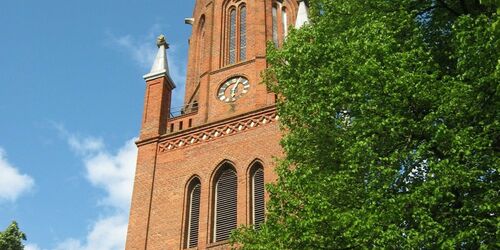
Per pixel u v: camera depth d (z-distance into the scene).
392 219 14.16
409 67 16.33
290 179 17.33
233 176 31.73
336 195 15.91
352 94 16.59
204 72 37.62
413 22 18.27
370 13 19.28
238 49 38.97
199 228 30.02
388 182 15.11
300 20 37.16
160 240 30.02
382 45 16.86
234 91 35.81
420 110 15.87
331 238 15.28
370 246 14.20
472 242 13.57
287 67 20.75
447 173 13.91
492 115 14.76
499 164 13.94
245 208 29.84
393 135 15.52
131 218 31.36
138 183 32.78
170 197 31.66
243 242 19.42
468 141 14.16
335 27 20.50
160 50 39.81
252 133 32.53
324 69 18.05
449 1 18.88
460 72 15.77
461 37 15.07
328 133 18.38
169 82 38.25
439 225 13.45
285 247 15.91
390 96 15.75
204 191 31.34
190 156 33.06
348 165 16.19
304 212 16.00
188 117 35.62
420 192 14.14
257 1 40.66
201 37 42.94
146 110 36.41
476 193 14.34
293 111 19.59
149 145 34.44
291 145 19.27
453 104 14.76
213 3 41.97
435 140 14.73
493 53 14.41
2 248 33.91
